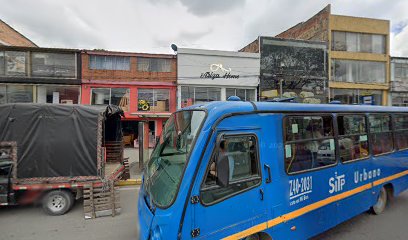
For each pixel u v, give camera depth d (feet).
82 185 18.65
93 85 61.11
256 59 69.62
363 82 78.95
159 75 64.44
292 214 11.82
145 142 63.10
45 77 59.21
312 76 73.82
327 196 13.55
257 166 10.71
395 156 18.83
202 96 66.90
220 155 9.32
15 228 16.57
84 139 19.16
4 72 57.82
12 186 18.13
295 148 12.22
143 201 11.17
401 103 82.74
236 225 9.97
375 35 80.18
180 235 8.63
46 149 18.69
